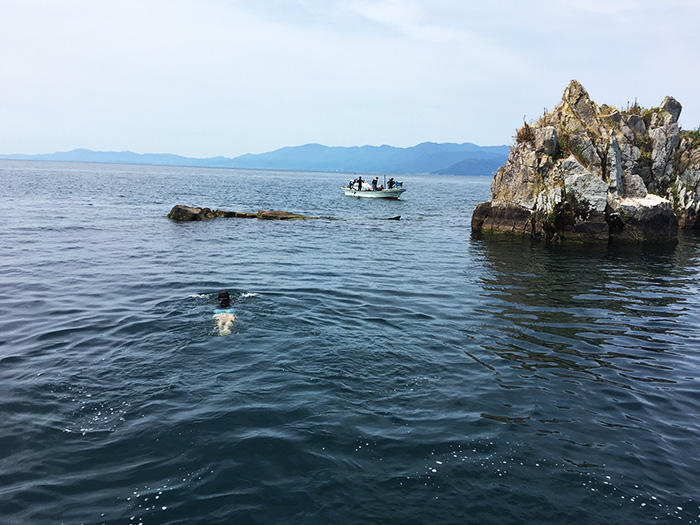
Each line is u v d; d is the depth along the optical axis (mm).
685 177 35719
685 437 6699
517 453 6141
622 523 4938
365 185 67125
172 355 8781
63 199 47375
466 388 7965
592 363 9375
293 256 20172
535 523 4887
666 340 10977
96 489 5160
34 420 6438
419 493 5305
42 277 14836
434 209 52812
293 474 5539
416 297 13977
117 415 6656
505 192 30172
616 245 27531
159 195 59469
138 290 13422
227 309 11625
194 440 6117
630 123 34062
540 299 14391
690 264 21906
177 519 4762
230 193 69312
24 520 4637
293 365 8523
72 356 8625
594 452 6242
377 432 6496
